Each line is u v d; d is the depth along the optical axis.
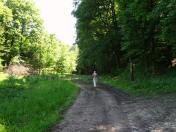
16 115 13.35
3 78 34.41
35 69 61.97
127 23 33.00
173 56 33.38
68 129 11.57
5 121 12.25
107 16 49.91
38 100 17.20
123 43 35.34
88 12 48.78
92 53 49.66
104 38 48.44
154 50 32.38
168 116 12.98
